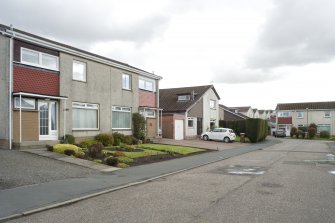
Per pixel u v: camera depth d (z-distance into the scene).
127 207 7.84
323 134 55.19
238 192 9.53
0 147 16.27
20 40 17.06
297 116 63.91
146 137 27.30
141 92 28.03
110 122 23.83
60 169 12.77
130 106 26.28
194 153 22.30
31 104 17.59
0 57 16.58
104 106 23.23
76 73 20.92
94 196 9.07
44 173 11.80
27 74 17.44
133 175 12.59
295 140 47.03
